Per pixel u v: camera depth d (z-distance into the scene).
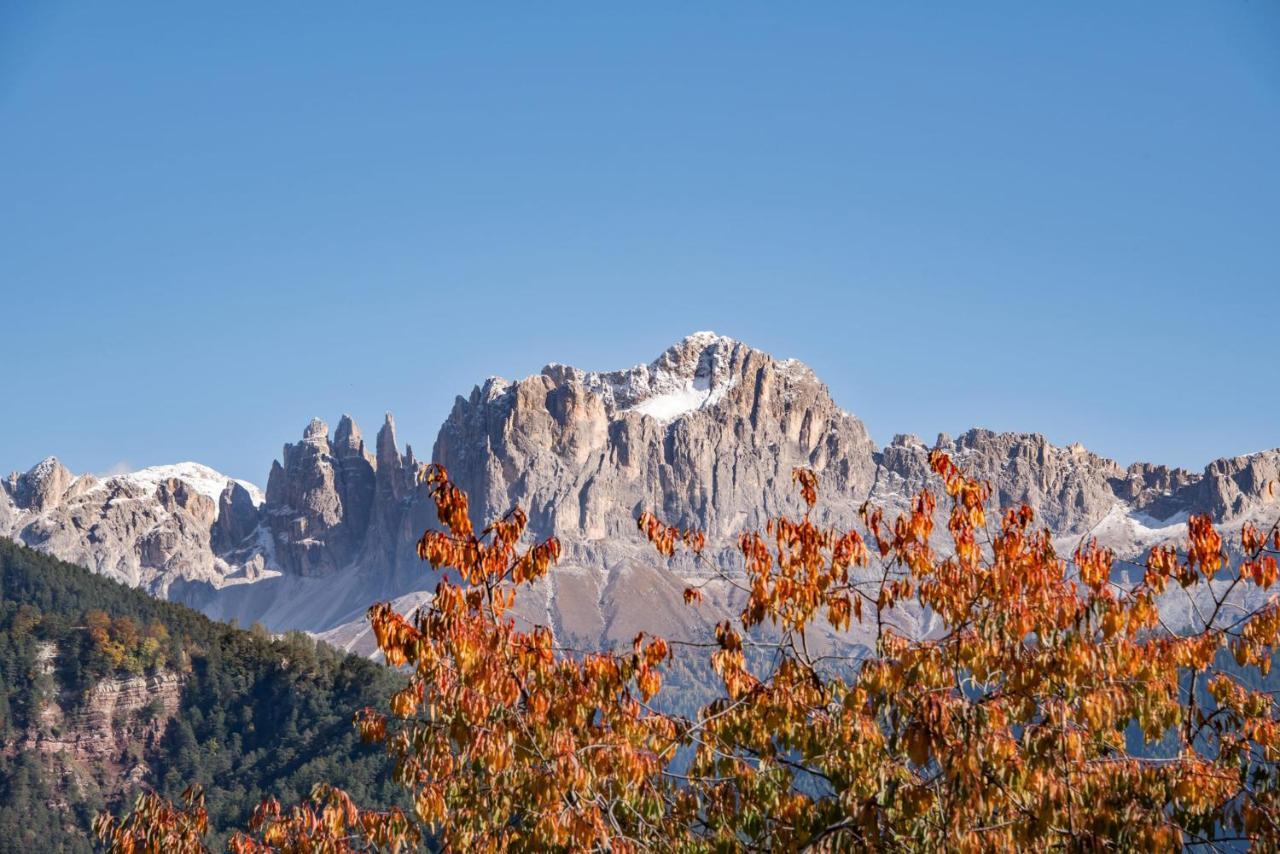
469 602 114.31
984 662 113.25
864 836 107.94
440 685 110.50
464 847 114.06
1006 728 108.31
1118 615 112.62
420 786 115.69
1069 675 111.31
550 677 115.56
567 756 108.38
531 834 111.31
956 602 116.31
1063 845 107.62
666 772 118.12
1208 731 124.75
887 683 111.94
